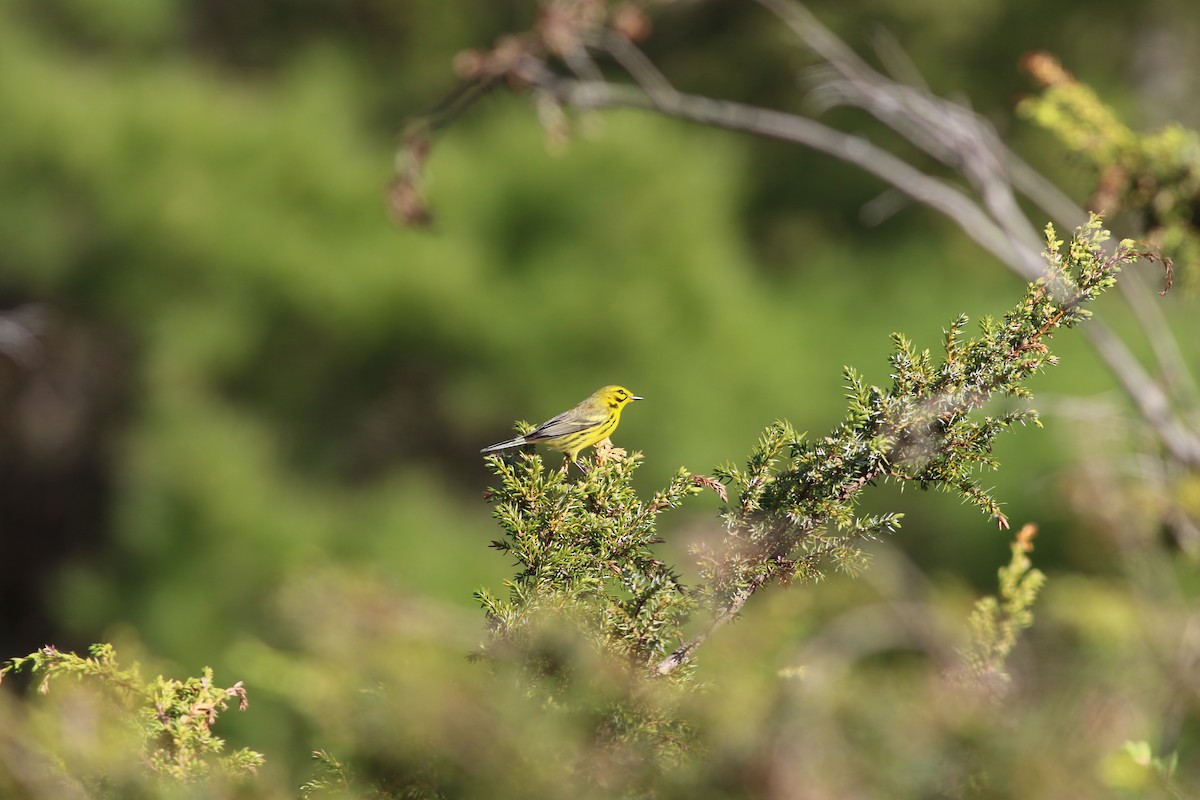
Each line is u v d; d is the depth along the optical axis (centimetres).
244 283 1738
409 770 311
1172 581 885
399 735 308
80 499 1989
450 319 1712
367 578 1255
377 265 1727
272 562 1557
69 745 334
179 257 1745
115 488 1828
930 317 1856
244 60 2259
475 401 1722
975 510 1512
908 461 330
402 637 917
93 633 1616
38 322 1833
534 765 303
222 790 330
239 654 1048
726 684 338
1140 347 1484
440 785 312
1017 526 1434
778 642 651
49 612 1936
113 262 1783
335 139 1883
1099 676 470
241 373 1786
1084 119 802
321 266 1725
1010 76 2125
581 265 1753
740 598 328
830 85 1206
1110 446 1054
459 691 308
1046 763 320
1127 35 2253
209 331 1712
